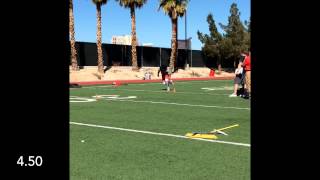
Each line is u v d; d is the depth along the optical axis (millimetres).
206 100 16344
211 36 56688
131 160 5645
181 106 13883
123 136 7746
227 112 11977
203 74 52531
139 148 6535
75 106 13953
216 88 25547
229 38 56750
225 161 5543
